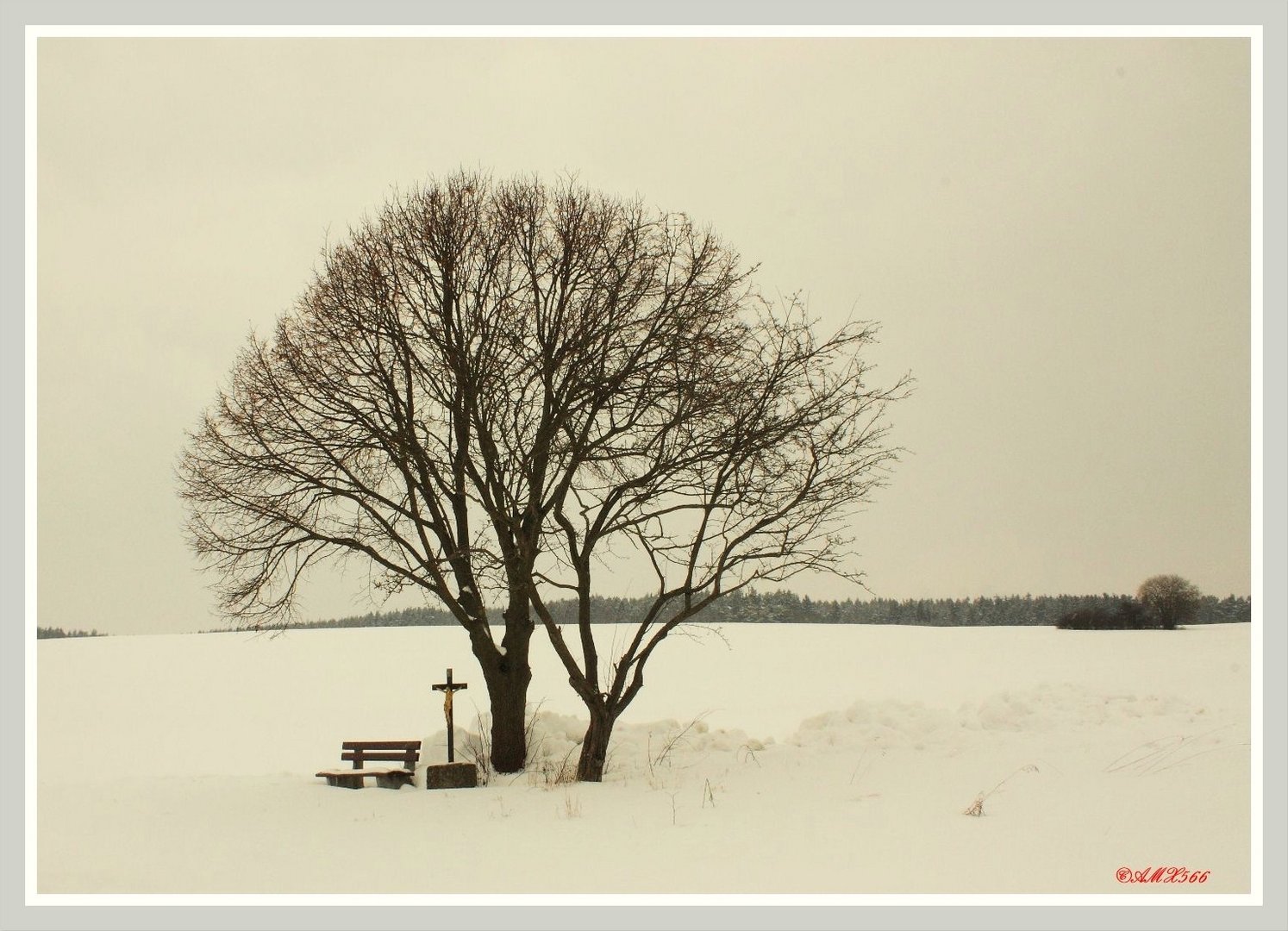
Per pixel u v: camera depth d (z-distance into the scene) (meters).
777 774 17.53
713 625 86.56
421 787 19.20
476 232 19.66
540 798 16.98
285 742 37.50
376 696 49.81
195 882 11.62
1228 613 97.25
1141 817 13.00
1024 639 75.38
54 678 56.62
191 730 40.75
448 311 19.47
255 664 61.47
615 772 19.41
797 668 57.47
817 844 12.70
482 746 21.09
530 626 20.81
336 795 18.42
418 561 20.06
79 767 32.19
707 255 19.59
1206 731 17.81
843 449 18.67
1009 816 13.52
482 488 19.27
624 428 19.25
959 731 19.12
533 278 19.47
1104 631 83.75
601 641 65.00
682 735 21.64
